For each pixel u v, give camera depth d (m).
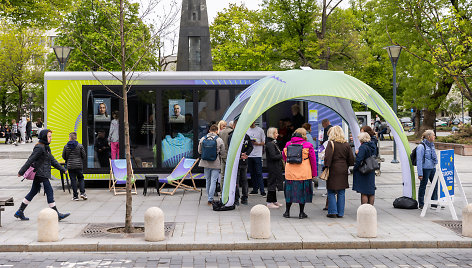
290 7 31.78
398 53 20.98
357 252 7.96
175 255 7.78
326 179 10.17
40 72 41.34
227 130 12.40
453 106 57.59
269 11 31.92
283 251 8.02
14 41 39.31
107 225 9.51
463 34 13.73
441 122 64.44
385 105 11.45
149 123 14.47
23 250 8.00
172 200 12.44
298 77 11.08
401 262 7.33
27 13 24.61
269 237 8.45
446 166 10.34
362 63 31.84
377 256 7.69
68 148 12.34
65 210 11.13
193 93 14.55
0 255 7.76
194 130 14.54
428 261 7.37
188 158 14.36
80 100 14.38
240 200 12.44
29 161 9.69
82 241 8.21
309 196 10.14
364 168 10.12
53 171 14.42
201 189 13.38
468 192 13.73
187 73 14.54
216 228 9.22
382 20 33.62
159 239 8.24
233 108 12.88
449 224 9.59
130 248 8.03
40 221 8.21
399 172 18.67
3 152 25.89
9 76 39.84
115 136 14.42
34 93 46.41
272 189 11.32
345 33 31.17
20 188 14.71
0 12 24.03
